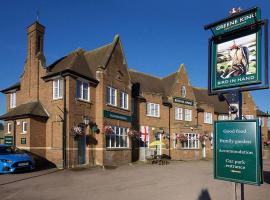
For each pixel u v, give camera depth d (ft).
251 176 20.04
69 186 46.19
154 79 125.18
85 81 79.41
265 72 20.11
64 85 73.97
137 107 105.70
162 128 114.73
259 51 20.58
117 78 90.17
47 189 43.37
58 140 73.26
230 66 22.09
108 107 84.33
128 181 52.80
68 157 71.67
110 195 39.91
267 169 84.28
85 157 78.54
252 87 20.88
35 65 82.69
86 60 89.76
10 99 92.84
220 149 21.70
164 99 118.42
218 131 21.88
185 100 126.93
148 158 105.09
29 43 86.07
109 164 81.97
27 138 73.05
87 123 77.87
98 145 80.74
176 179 57.41
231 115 22.12
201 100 147.54
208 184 52.03
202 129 134.82
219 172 21.67
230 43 22.20
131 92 98.73
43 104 78.84
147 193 42.09
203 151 136.05
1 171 57.93
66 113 72.84
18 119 76.89
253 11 20.62
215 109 149.38
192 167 84.17
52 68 82.74
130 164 87.20
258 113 166.71
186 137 121.70
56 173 61.41
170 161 105.91
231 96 22.03
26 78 85.35
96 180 53.06
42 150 75.15
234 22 21.68
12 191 41.60
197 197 40.29
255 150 19.95
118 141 88.17
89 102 80.28
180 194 42.09
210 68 23.20
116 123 87.61
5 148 63.72
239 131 20.79
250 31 21.12
